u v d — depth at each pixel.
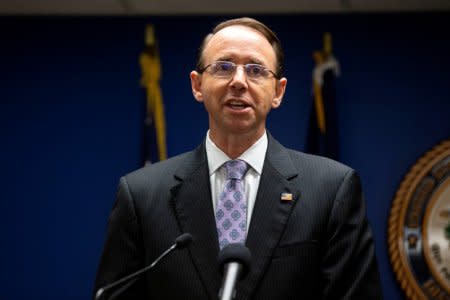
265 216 2.12
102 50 6.06
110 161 5.92
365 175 5.75
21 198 5.89
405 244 5.54
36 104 6.00
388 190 5.72
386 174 5.75
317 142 5.64
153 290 2.11
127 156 5.92
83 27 6.09
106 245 2.26
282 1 5.74
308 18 6.00
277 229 2.09
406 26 5.91
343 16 5.97
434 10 5.88
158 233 2.16
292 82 5.91
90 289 5.77
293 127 5.84
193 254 2.09
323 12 5.99
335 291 2.01
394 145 5.78
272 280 2.02
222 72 2.16
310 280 2.05
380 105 5.84
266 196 2.16
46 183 5.91
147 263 2.16
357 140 5.80
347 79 5.89
